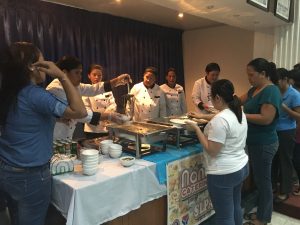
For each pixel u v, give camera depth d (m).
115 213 1.63
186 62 5.70
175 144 2.23
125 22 4.59
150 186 1.83
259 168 2.24
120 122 2.10
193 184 2.14
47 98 1.30
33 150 1.33
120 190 1.64
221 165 1.77
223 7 2.65
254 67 2.14
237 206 2.02
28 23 3.48
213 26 5.20
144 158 1.94
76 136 2.69
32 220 1.41
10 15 3.32
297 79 2.87
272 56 3.76
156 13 4.27
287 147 2.67
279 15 3.10
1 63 1.31
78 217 1.45
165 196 1.99
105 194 1.56
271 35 3.76
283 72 2.57
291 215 2.67
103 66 4.38
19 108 1.30
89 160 1.59
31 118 1.31
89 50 4.17
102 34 4.31
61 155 1.74
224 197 1.82
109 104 3.00
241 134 1.82
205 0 2.42
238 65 4.93
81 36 4.05
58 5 3.74
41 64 1.32
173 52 5.51
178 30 5.54
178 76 5.64
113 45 4.48
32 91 1.31
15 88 1.31
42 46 3.63
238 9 2.72
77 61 2.03
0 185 1.38
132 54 4.77
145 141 1.96
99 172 1.67
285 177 2.75
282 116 2.62
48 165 1.44
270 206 2.32
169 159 1.94
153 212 1.94
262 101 2.09
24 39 3.47
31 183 1.35
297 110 2.58
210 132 1.76
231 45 4.99
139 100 3.49
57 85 1.99
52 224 1.82
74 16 3.93
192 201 2.15
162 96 3.58
